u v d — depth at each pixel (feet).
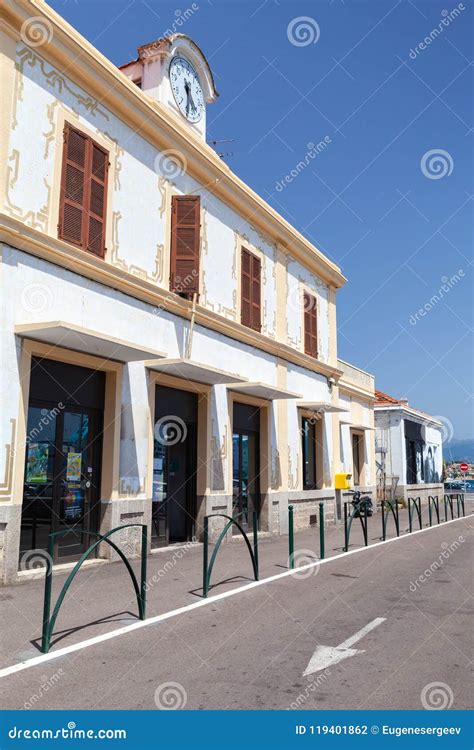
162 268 41.65
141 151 40.27
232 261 51.11
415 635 21.70
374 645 20.44
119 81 37.01
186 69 48.57
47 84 32.68
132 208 38.99
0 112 29.53
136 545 37.73
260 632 21.84
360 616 24.40
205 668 17.98
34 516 31.63
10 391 29.12
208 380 45.14
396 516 53.93
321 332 69.67
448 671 17.87
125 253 38.06
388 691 16.35
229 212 51.13
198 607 25.36
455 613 25.12
